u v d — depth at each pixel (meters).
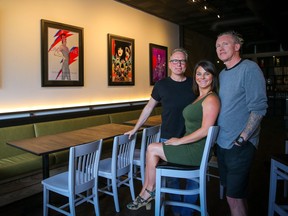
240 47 1.93
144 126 3.55
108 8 4.86
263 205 2.79
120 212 2.68
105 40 4.82
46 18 3.81
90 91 4.59
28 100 3.67
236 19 6.88
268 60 11.02
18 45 3.51
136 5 5.45
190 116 1.96
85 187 2.31
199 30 8.10
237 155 1.84
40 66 3.78
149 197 2.02
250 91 1.77
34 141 2.60
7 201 2.81
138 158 3.06
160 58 6.40
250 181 3.46
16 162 2.96
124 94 5.34
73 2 4.20
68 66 4.12
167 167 1.88
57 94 4.05
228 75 1.91
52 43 3.87
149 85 6.05
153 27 6.17
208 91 1.99
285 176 1.95
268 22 5.74
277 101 9.95
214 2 5.59
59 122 3.88
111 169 2.65
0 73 3.35
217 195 3.07
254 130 1.78
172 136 2.34
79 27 4.26
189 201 2.35
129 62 5.36
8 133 3.26
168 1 5.25
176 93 2.31
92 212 2.69
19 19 3.50
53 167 3.30
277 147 5.23
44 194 2.39
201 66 1.97
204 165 1.84
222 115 1.90
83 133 3.01
